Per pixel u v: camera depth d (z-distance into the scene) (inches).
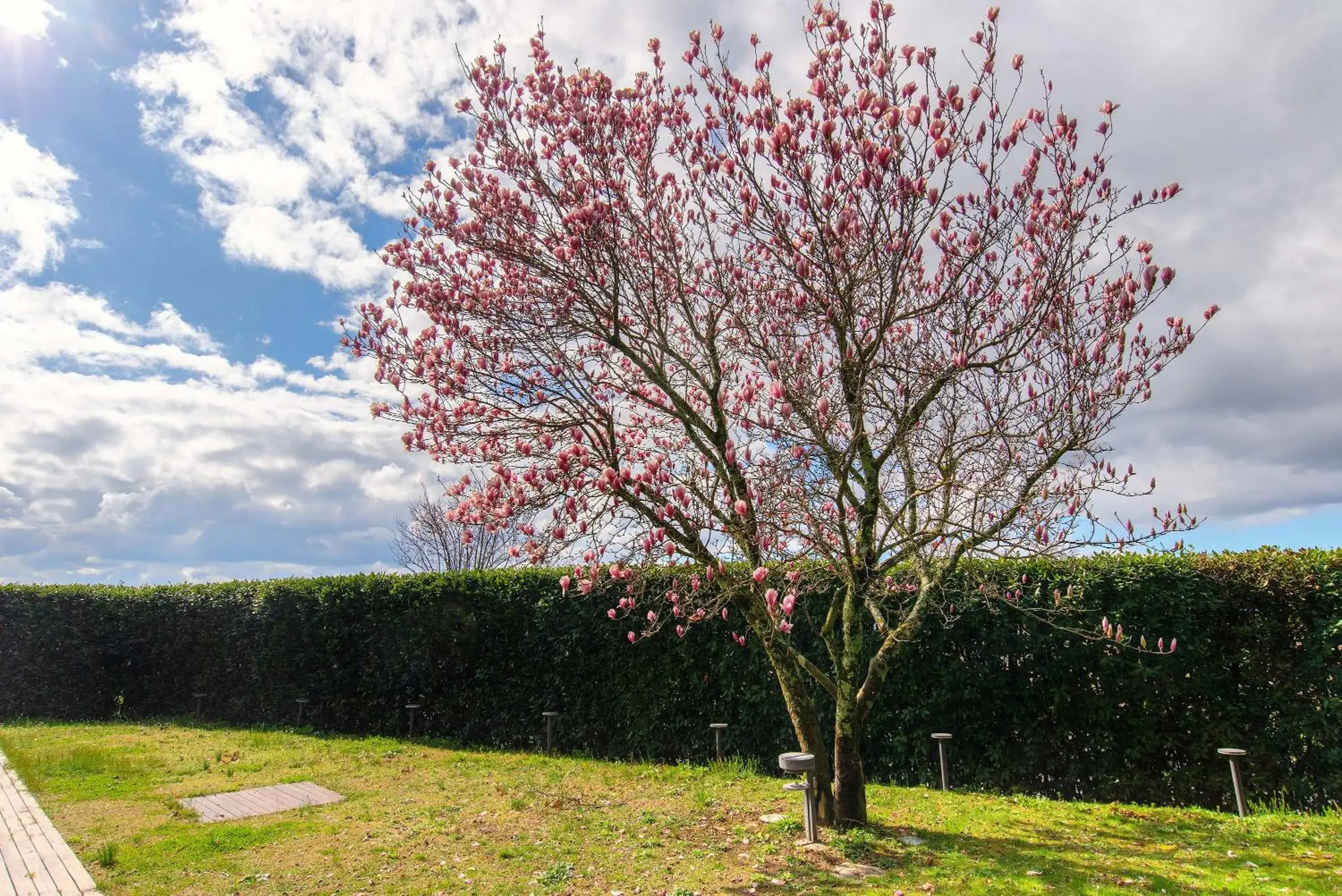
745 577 262.5
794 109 217.2
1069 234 235.8
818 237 228.8
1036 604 321.7
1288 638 288.8
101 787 337.4
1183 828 256.7
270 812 297.3
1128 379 246.5
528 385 267.6
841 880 207.3
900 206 219.3
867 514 257.0
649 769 374.3
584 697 434.9
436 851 245.8
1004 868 213.0
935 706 335.0
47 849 244.8
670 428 303.7
